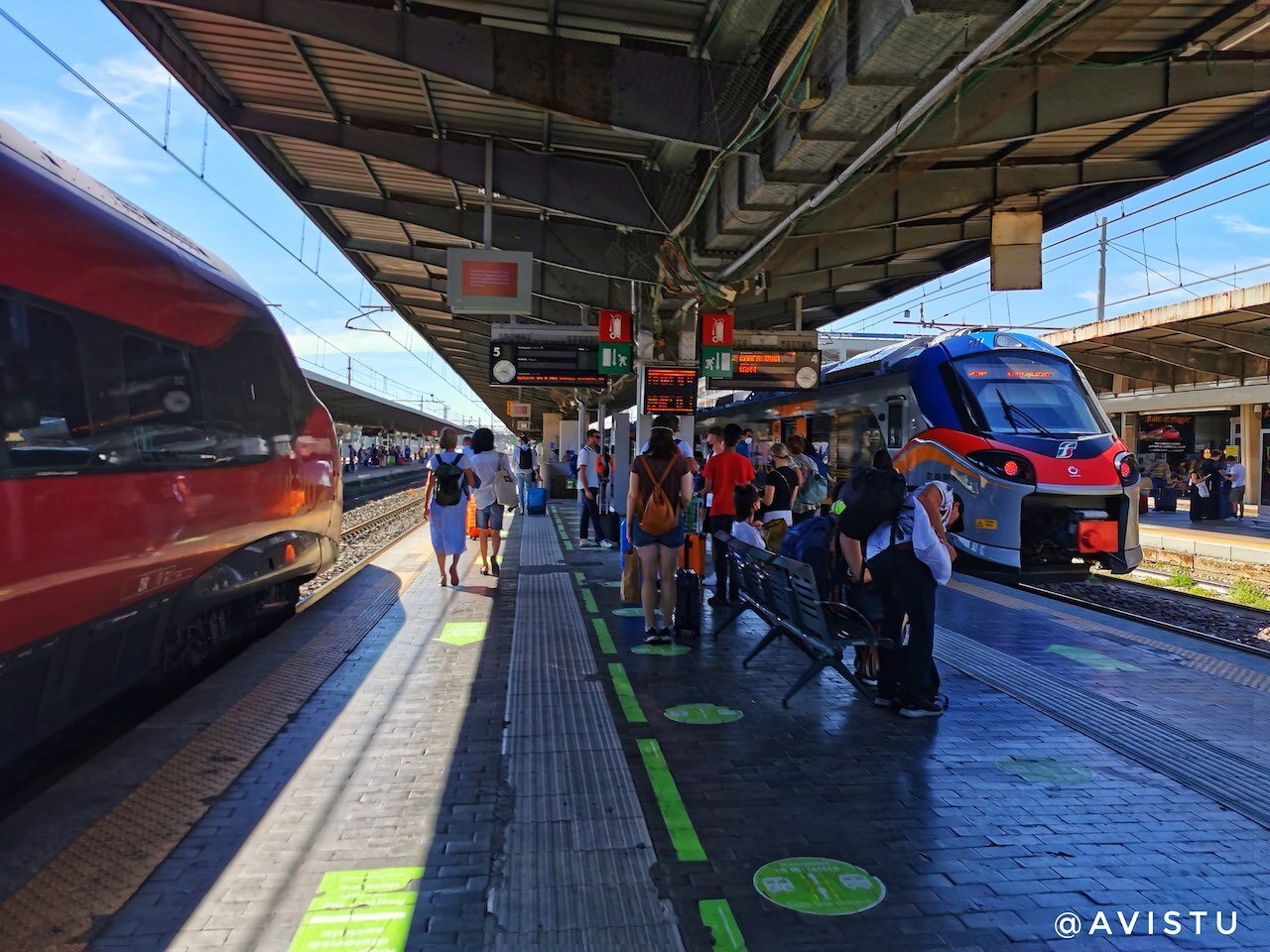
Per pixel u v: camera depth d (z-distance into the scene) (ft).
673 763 13.26
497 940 8.57
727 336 39.45
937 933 8.77
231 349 18.56
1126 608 29.73
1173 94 23.97
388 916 8.95
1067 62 19.40
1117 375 80.53
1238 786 12.48
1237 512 67.15
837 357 122.62
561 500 80.12
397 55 20.22
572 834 10.85
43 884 9.53
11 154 11.70
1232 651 20.56
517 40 20.71
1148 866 10.18
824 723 15.20
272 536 20.49
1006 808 11.71
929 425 35.04
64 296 12.20
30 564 10.81
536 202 29.25
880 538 15.58
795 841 10.72
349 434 207.62
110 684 13.58
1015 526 30.91
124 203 15.46
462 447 32.07
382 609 25.14
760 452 39.75
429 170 28.73
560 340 43.68
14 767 14.66
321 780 12.49
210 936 8.58
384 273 51.78
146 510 13.91
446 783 12.41
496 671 18.37
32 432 11.07
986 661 19.39
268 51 22.86
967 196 31.83
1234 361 68.03
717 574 25.86
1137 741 14.33
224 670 18.16
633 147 28.30
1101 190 34.96
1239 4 20.26
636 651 20.25
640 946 8.50
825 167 22.58
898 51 16.37
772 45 20.58
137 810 11.43
